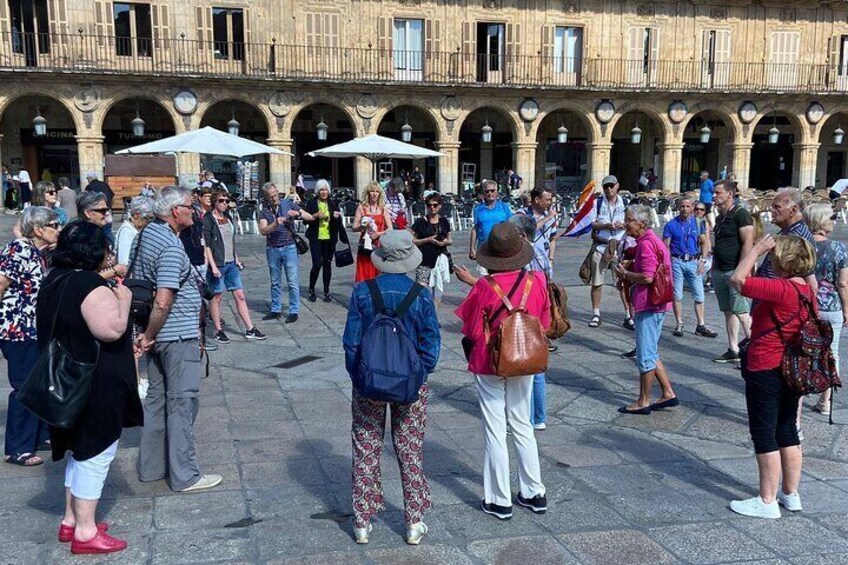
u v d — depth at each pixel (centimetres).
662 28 3055
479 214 928
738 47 3123
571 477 519
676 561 405
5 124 2744
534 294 446
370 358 382
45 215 526
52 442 405
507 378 449
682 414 659
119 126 2845
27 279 518
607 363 830
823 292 622
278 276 1040
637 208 644
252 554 407
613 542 425
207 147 1241
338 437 592
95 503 405
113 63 2603
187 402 483
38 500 475
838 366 796
